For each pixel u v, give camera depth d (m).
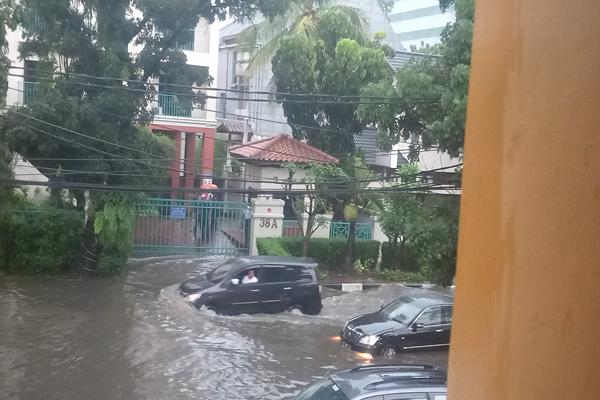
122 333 13.69
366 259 22.97
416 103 12.24
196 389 10.95
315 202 21.77
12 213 18.53
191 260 21.94
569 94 1.33
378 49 25.33
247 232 23.30
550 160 1.36
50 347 12.67
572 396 1.31
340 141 26.19
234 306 15.98
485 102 1.60
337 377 7.56
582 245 1.30
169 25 19.11
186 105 28.12
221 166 30.08
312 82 25.42
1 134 17.56
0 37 16.67
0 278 18.12
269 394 10.98
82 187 12.18
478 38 1.67
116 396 10.49
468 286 1.65
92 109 17.81
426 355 13.79
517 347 1.43
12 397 10.26
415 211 12.42
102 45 18.28
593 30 1.29
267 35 28.53
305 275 16.84
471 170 1.67
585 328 1.29
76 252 19.17
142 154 19.12
